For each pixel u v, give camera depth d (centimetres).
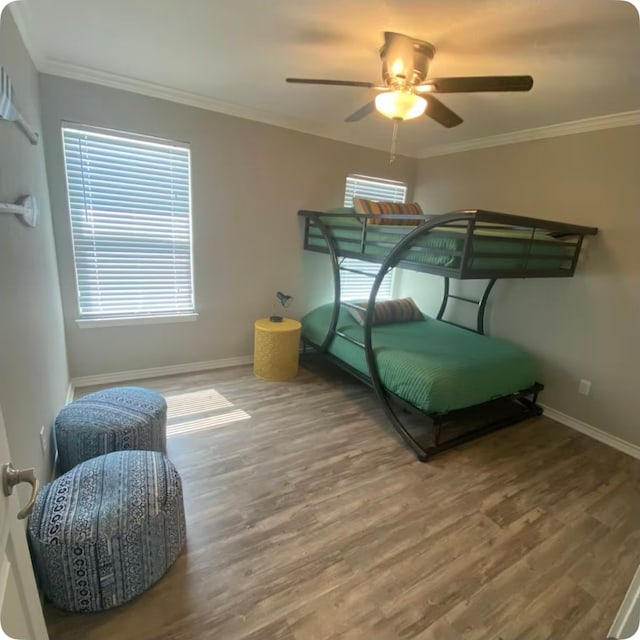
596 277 281
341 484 213
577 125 283
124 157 279
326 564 162
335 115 319
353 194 404
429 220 221
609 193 272
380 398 276
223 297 349
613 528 194
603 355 281
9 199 147
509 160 337
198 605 141
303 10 164
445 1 150
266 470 221
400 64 182
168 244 312
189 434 253
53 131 250
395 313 362
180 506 157
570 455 259
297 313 399
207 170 312
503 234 249
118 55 224
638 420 265
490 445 266
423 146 398
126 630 131
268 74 240
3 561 73
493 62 198
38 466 162
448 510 199
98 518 132
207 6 166
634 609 86
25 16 180
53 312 233
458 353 280
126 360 318
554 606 151
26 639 85
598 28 162
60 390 238
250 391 320
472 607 148
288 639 133
